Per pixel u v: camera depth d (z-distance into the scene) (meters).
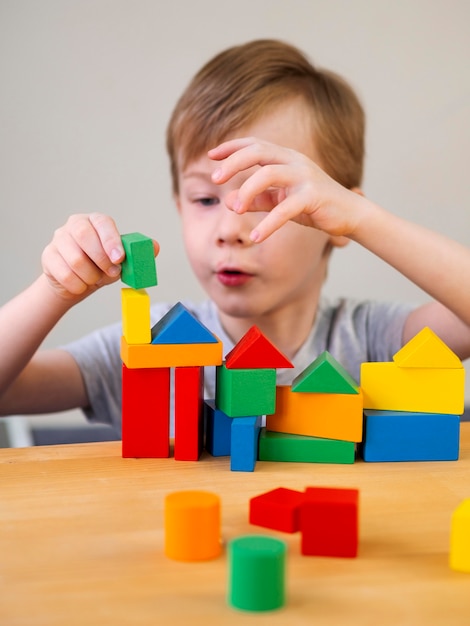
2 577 0.46
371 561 0.49
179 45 1.80
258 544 0.45
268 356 0.69
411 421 0.71
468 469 0.69
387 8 1.84
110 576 0.47
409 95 1.88
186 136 1.18
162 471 0.67
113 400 1.28
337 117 1.29
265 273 1.14
